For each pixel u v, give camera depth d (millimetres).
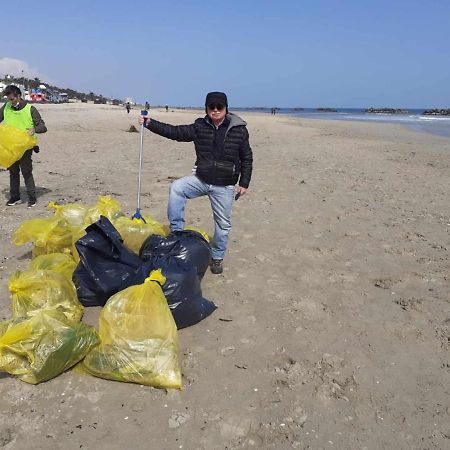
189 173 11070
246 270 5320
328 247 6172
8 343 3172
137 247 4871
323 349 3799
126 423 2914
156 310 3398
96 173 10805
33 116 7086
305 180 10891
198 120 4715
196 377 3375
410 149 19438
